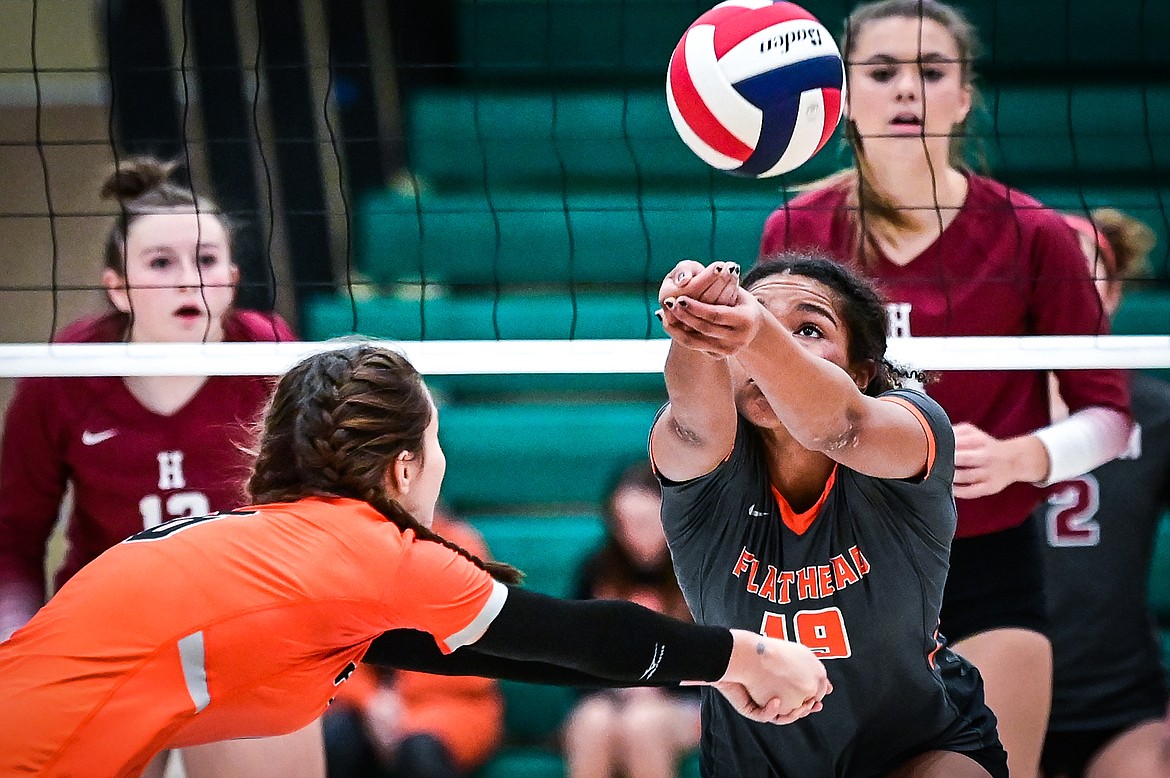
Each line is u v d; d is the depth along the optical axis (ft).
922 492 21.27
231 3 56.54
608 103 56.54
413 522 22.29
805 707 22.36
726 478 22.18
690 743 39.47
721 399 20.42
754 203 53.83
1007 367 31.86
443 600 21.18
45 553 36.96
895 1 35.99
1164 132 55.88
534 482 50.06
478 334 50.26
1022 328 35.14
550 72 58.85
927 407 21.31
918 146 35.01
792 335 21.24
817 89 26.21
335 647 21.50
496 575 23.66
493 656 24.04
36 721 19.90
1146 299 50.49
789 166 27.04
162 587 20.72
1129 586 39.81
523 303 51.37
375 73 57.93
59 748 19.85
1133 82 57.93
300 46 57.26
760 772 24.38
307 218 54.29
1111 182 55.72
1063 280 34.50
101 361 32.96
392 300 51.11
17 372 32.94
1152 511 40.16
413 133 56.59
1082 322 34.47
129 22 57.06
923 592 22.22
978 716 24.39
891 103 35.01
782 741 23.80
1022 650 32.91
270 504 22.25
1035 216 35.06
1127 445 36.78
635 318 50.44
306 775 32.99
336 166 56.39
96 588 21.02
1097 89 56.44
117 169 38.55
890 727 23.36
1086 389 34.63
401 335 50.16
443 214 54.19
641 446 50.06
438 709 39.55
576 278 53.42
